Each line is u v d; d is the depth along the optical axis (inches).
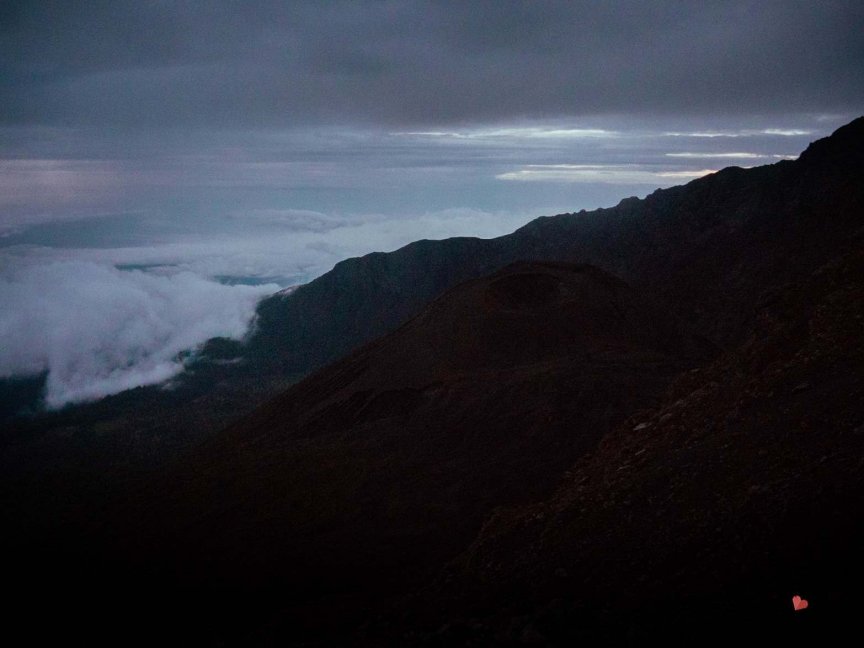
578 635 407.8
